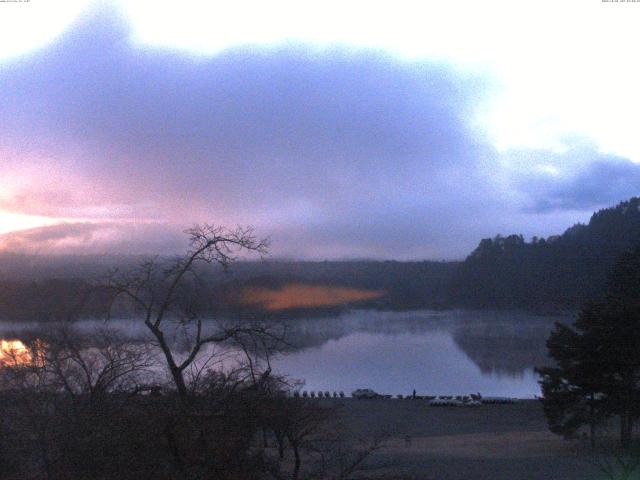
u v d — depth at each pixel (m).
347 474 21.97
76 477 12.54
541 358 91.19
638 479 23.12
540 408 59.69
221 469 12.83
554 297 134.25
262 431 17.16
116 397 14.00
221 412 13.32
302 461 23.34
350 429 44.56
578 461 31.77
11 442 13.66
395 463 31.09
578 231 146.25
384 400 63.84
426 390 72.19
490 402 63.53
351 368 78.00
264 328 14.95
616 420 48.38
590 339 39.41
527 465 31.19
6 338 17.83
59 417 13.59
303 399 27.20
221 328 14.77
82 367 15.09
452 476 28.19
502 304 133.00
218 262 15.06
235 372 13.94
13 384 14.23
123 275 15.19
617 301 41.94
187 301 15.14
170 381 14.34
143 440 12.68
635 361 38.88
